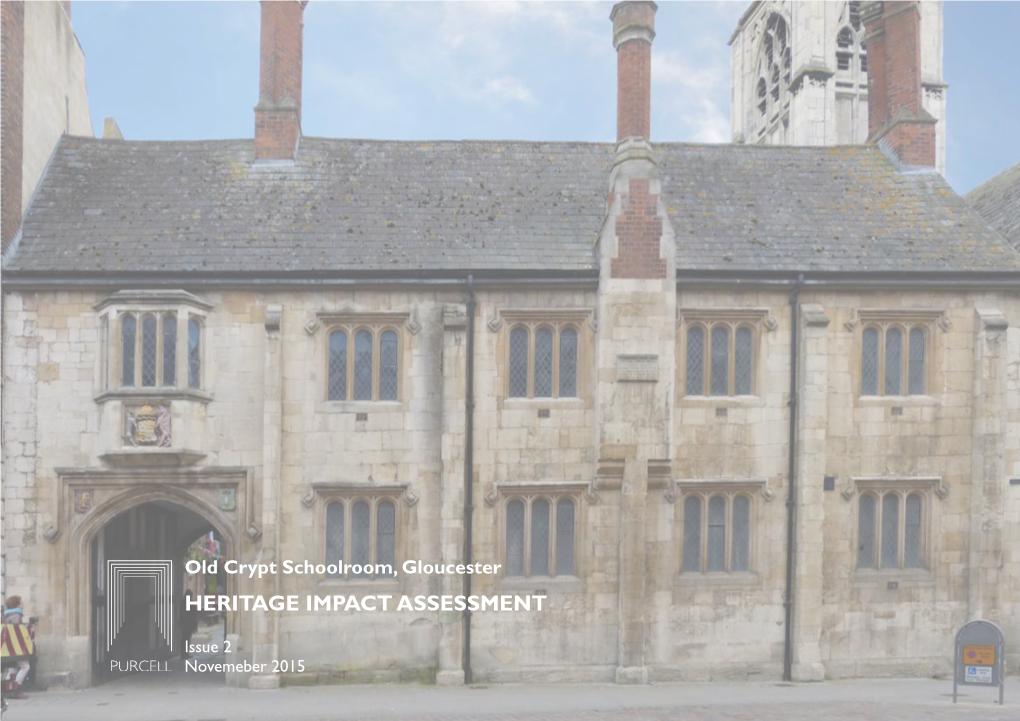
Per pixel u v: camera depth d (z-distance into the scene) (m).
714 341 18.06
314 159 20.11
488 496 17.31
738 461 17.77
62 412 17.00
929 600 17.86
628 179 17.53
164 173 19.72
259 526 17.09
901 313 18.05
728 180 20.47
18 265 17.06
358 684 16.97
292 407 17.27
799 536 17.48
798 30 40.81
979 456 17.83
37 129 19.08
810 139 39.69
